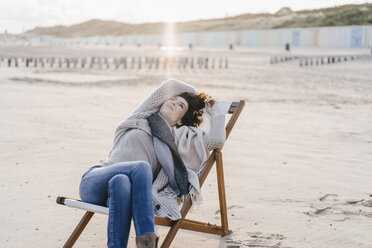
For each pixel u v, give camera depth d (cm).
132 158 308
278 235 358
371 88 2095
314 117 1091
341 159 633
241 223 385
